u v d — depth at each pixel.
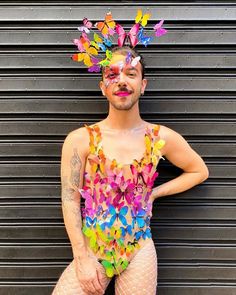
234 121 2.53
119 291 2.15
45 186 2.56
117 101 2.04
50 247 2.57
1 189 2.55
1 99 2.53
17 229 2.56
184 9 2.49
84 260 2.11
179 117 2.54
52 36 2.50
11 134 2.54
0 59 2.51
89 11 2.49
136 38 2.17
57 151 2.54
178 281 2.58
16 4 2.49
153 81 2.52
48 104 2.53
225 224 2.57
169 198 2.57
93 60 2.16
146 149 2.15
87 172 2.16
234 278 2.58
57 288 2.14
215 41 2.50
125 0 2.49
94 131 2.17
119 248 2.10
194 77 2.51
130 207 2.11
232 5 2.49
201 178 2.37
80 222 2.17
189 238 2.57
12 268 2.58
